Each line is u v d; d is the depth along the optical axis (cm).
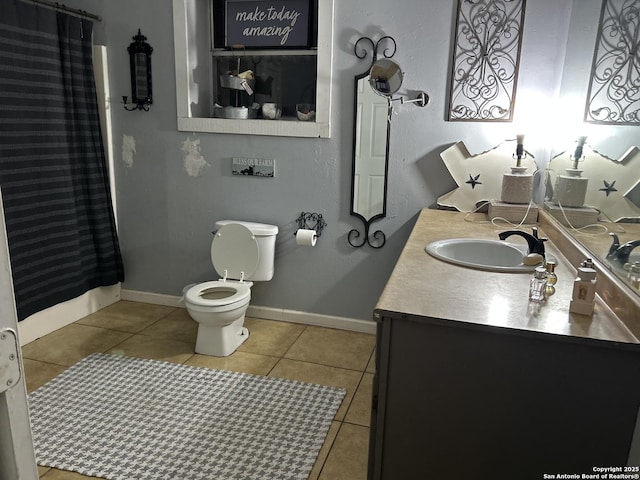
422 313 139
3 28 259
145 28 315
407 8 273
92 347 294
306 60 311
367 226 307
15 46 266
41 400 239
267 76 321
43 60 282
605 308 147
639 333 125
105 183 337
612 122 162
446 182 289
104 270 341
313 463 202
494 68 267
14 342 74
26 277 285
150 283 359
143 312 346
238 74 313
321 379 266
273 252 316
